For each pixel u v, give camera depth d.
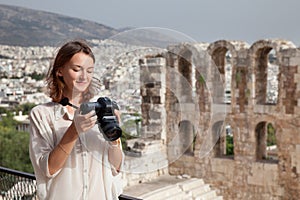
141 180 16.92
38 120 3.62
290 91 17.75
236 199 19.12
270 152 21.33
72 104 3.63
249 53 18.56
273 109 18.23
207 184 17.58
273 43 18.02
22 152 26.55
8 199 7.02
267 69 18.94
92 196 3.66
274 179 18.30
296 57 17.52
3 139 26.38
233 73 19.05
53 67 3.60
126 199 5.35
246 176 18.94
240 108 19.05
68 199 3.58
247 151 18.88
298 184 17.67
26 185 6.80
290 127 17.84
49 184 3.60
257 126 18.91
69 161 3.61
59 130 3.61
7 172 7.08
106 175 3.72
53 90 3.70
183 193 16.31
